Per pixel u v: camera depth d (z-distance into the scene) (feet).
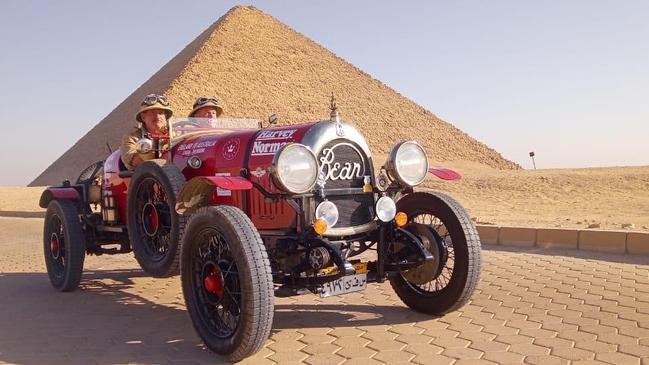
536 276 23.91
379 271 18.24
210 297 16.72
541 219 46.26
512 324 17.49
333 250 16.60
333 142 17.85
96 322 19.88
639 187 81.76
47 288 26.48
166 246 21.18
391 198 18.49
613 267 25.11
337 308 20.39
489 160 387.96
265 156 18.42
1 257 38.55
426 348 15.71
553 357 14.65
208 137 21.24
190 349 16.74
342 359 15.14
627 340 15.67
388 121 413.59
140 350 16.69
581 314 18.20
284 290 16.63
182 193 17.39
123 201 24.67
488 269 25.82
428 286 20.58
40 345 17.29
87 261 34.40
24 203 107.24
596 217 48.93
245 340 14.97
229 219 15.52
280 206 17.95
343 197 17.93
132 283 26.96
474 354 15.08
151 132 23.91
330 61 466.70
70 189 26.37
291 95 394.32
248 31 443.32
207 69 375.86
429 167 19.38
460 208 18.58
